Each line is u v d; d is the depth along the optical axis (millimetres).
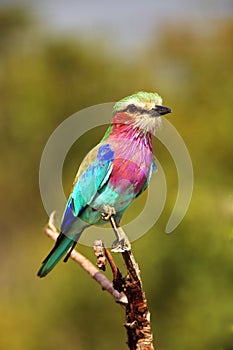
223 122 15422
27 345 15984
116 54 18391
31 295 16625
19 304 16562
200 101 16219
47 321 15930
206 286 13914
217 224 13594
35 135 18281
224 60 16656
